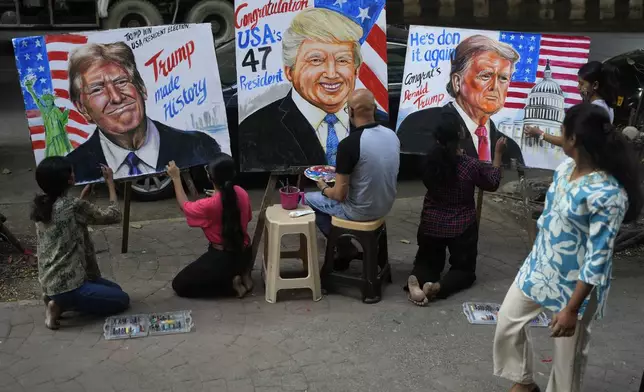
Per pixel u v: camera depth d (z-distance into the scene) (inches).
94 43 156.1
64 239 138.4
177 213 241.6
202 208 151.2
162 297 159.5
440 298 161.2
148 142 165.2
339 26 166.9
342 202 157.4
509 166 183.6
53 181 135.5
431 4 457.7
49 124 157.8
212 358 133.3
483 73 179.3
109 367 129.6
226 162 149.2
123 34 157.8
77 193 261.3
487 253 191.0
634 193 91.7
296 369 130.0
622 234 197.6
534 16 497.0
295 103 169.0
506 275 176.1
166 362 131.6
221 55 236.1
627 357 136.1
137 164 165.5
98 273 152.9
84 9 399.5
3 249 191.2
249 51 163.0
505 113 181.2
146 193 252.7
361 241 155.3
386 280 170.4
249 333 143.3
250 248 161.0
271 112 168.2
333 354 135.6
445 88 180.7
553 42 176.1
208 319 149.2
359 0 166.4
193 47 163.9
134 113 162.4
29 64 153.3
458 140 155.1
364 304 157.6
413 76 180.2
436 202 160.1
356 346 138.8
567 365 104.7
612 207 89.7
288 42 164.9
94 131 160.9
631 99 274.4
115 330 142.9
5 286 167.5
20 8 390.6
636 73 282.8
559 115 179.8
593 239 91.4
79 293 141.3
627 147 92.2
